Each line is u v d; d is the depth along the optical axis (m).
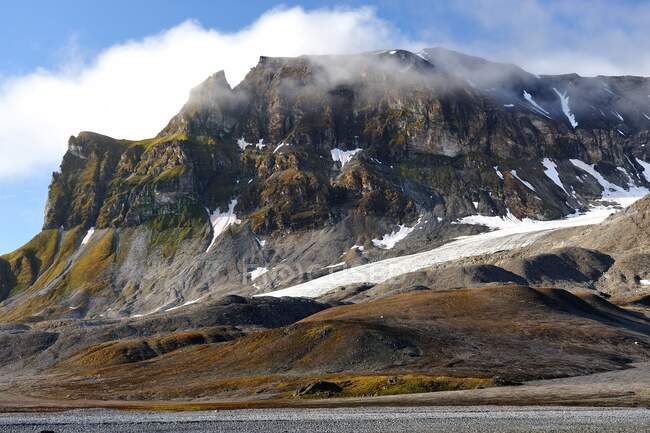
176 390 173.25
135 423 108.19
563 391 135.62
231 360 193.00
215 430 96.06
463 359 178.62
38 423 111.69
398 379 150.50
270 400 145.75
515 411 109.62
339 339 186.50
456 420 99.19
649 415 100.81
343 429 92.81
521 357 182.25
